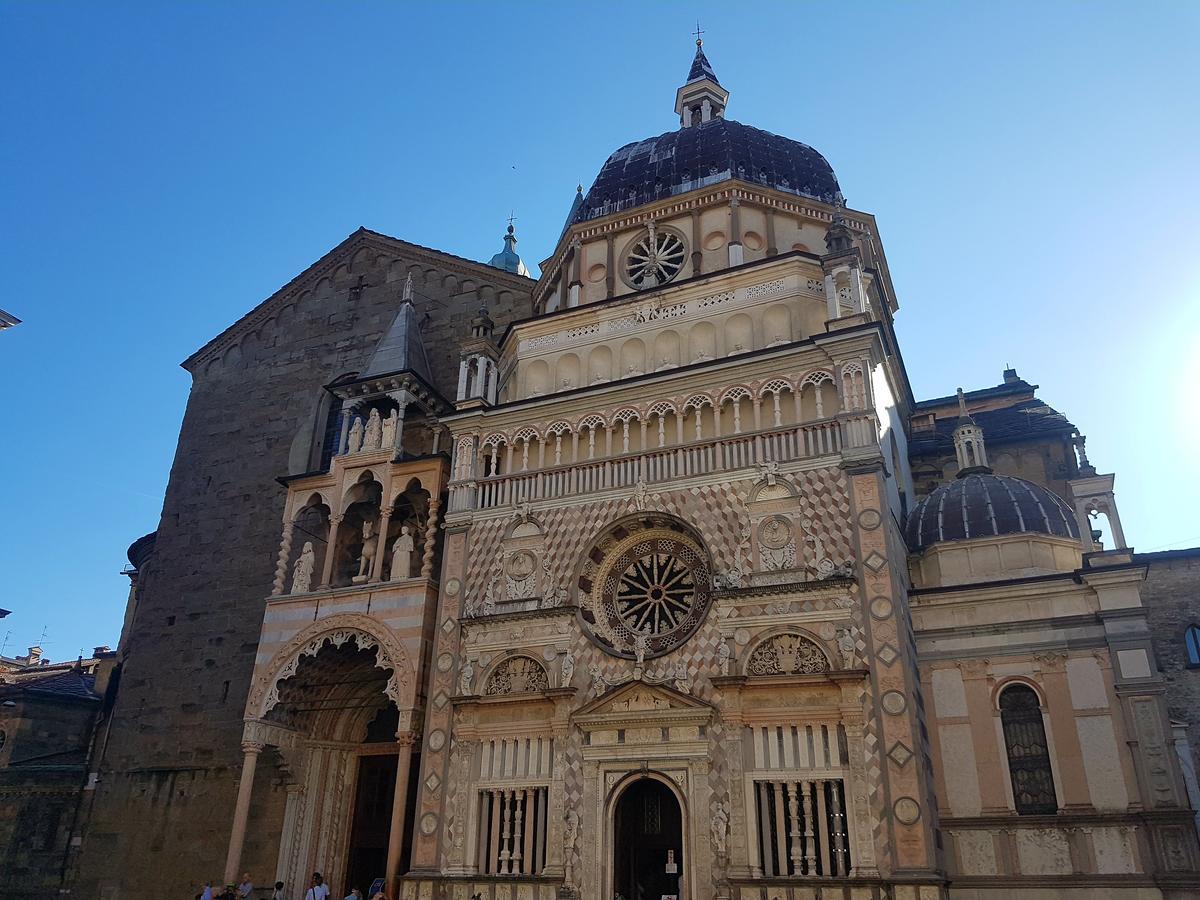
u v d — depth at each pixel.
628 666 30.70
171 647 47.59
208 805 42.91
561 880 28.56
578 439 36.19
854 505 29.83
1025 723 30.17
